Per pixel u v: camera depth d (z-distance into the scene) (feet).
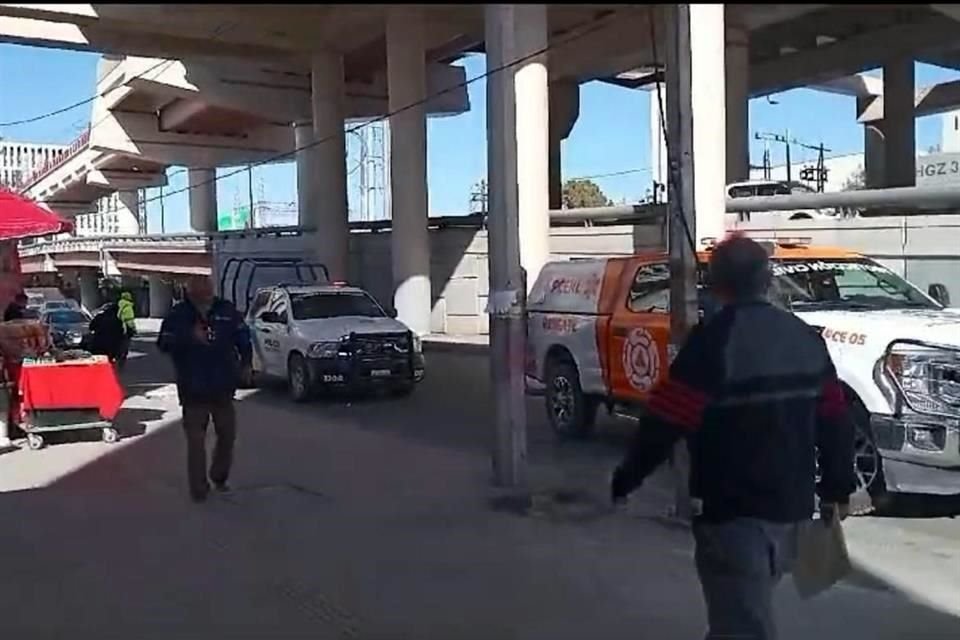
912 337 24.56
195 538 25.17
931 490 24.41
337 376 53.26
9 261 49.78
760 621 11.97
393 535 25.03
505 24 28.40
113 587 21.12
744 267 12.26
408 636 17.93
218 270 166.30
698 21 65.21
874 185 170.09
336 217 126.11
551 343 40.60
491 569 21.93
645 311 35.45
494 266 30.07
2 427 40.88
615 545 23.72
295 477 33.04
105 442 41.45
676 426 11.83
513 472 30.37
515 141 29.71
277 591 20.67
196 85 147.84
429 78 144.25
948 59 136.77
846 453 12.87
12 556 23.68
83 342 70.74
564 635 17.83
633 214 102.42
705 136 67.36
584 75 135.85
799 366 12.14
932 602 19.47
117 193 262.06
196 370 29.37
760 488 11.84
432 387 61.62
